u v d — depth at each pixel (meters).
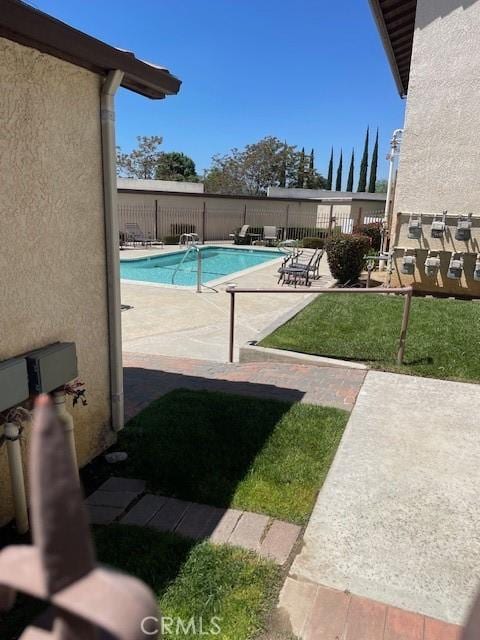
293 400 4.15
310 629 1.86
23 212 2.33
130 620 0.54
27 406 2.43
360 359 5.34
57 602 0.53
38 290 2.48
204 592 2.01
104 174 2.92
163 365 5.28
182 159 43.81
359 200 24.19
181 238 20.27
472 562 2.27
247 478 2.90
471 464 3.16
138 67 2.79
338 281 10.95
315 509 2.64
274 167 40.38
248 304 8.88
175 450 3.19
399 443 3.42
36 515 0.51
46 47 2.24
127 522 2.48
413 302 8.16
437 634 1.86
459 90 8.08
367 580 2.13
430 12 8.06
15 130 2.22
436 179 8.57
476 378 4.75
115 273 3.09
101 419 3.17
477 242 8.44
